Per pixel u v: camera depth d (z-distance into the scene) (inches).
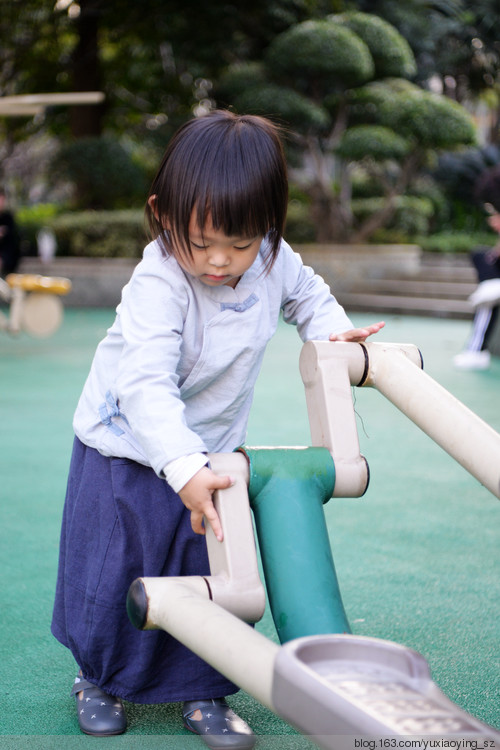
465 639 68.8
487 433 36.8
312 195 442.3
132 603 38.4
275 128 45.8
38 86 497.0
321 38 391.2
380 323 48.5
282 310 56.7
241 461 41.2
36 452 134.0
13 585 79.8
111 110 532.4
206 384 50.4
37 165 759.1
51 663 64.3
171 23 442.3
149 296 47.3
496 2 526.6
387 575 83.4
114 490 52.0
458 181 533.6
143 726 54.7
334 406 43.3
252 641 32.5
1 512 103.0
